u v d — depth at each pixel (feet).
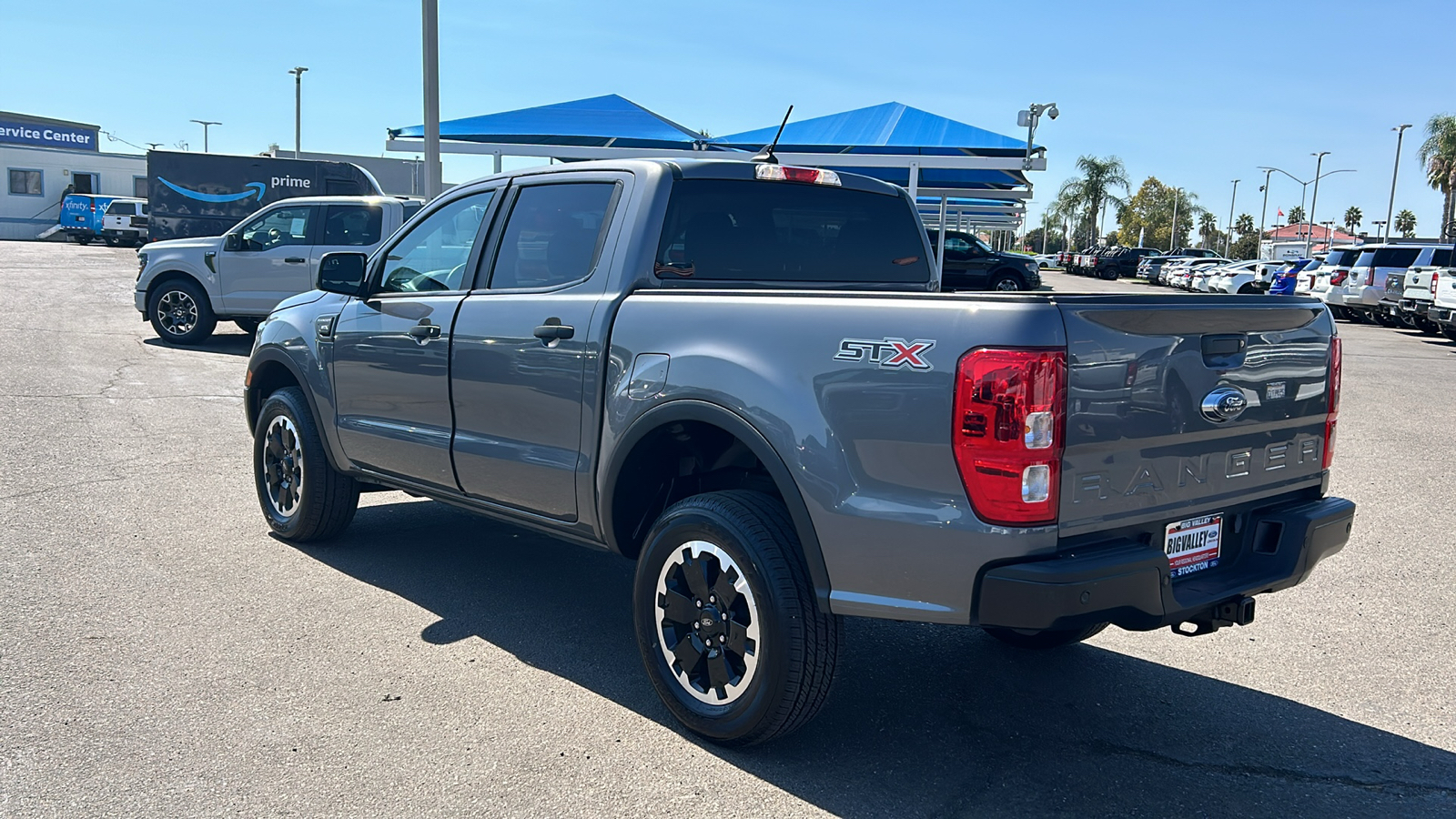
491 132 54.29
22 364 37.70
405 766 10.79
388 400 15.83
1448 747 11.91
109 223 144.46
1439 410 37.24
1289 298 11.66
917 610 9.87
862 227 14.58
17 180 170.50
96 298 64.64
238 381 36.11
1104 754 11.55
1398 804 10.62
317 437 17.48
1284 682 13.69
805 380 10.45
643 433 11.84
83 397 31.76
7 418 28.07
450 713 12.05
